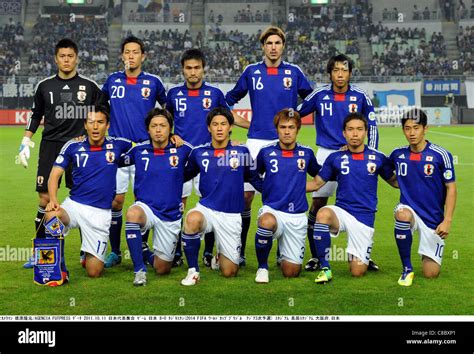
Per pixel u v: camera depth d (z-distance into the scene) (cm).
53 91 690
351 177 616
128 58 698
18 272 630
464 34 4109
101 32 4044
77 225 611
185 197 711
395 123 3334
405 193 613
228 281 600
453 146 2036
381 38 4097
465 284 586
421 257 663
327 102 684
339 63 670
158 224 611
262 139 712
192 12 4153
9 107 3241
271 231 595
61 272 583
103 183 612
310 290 568
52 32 3994
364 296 548
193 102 699
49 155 693
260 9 4194
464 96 3412
